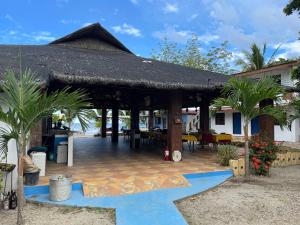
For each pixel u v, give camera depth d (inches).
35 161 260.1
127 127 1159.6
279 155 374.9
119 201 209.6
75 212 192.5
